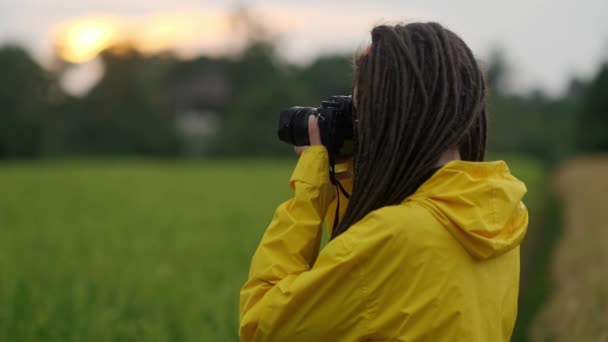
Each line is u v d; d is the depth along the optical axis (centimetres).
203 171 3603
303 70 6919
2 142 5434
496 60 6003
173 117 6406
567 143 6125
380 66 177
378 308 169
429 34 179
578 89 6856
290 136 198
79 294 650
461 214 168
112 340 546
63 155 5884
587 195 2211
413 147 174
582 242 1157
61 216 1622
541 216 1952
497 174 176
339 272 169
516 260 189
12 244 1138
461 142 182
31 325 558
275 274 178
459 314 167
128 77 6119
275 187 2677
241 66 7350
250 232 1344
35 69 5834
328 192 186
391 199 176
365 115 177
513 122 5969
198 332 548
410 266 167
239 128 5991
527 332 706
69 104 6034
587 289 763
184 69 7919
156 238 1244
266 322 174
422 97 174
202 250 1082
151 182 2836
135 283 762
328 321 171
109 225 1454
